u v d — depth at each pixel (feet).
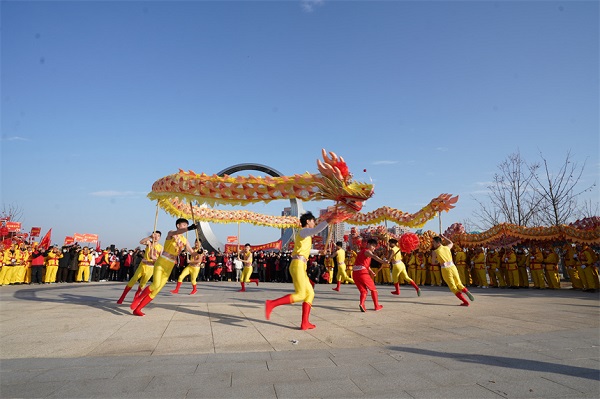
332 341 15.90
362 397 9.05
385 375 10.77
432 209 43.16
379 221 51.55
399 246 37.45
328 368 11.50
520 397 9.03
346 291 42.16
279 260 69.21
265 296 35.55
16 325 19.71
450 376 10.67
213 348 14.69
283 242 83.30
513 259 47.47
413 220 46.03
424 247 56.18
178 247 23.54
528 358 12.64
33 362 12.58
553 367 11.53
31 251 56.90
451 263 28.14
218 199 24.94
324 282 63.16
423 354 13.28
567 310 24.89
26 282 56.80
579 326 19.07
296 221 58.49
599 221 40.98
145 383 10.12
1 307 26.76
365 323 20.38
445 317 22.31
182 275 39.32
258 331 18.07
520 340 15.65
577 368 11.43
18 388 9.75
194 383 10.10
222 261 71.00
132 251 68.69
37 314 23.41
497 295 36.47
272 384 10.00
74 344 15.44
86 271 62.49
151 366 11.88
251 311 24.88
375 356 13.02
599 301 30.42
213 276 69.67
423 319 21.65
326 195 21.66
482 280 49.42
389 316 22.88
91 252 68.13
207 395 9.19
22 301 30.58
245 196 24.21
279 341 15.92
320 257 68.23
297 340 16.06
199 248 39.27
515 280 47.03
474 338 16.29
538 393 9.28
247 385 9.93
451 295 36.50
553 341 15.40
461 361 12.28
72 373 11.12
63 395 9.20
